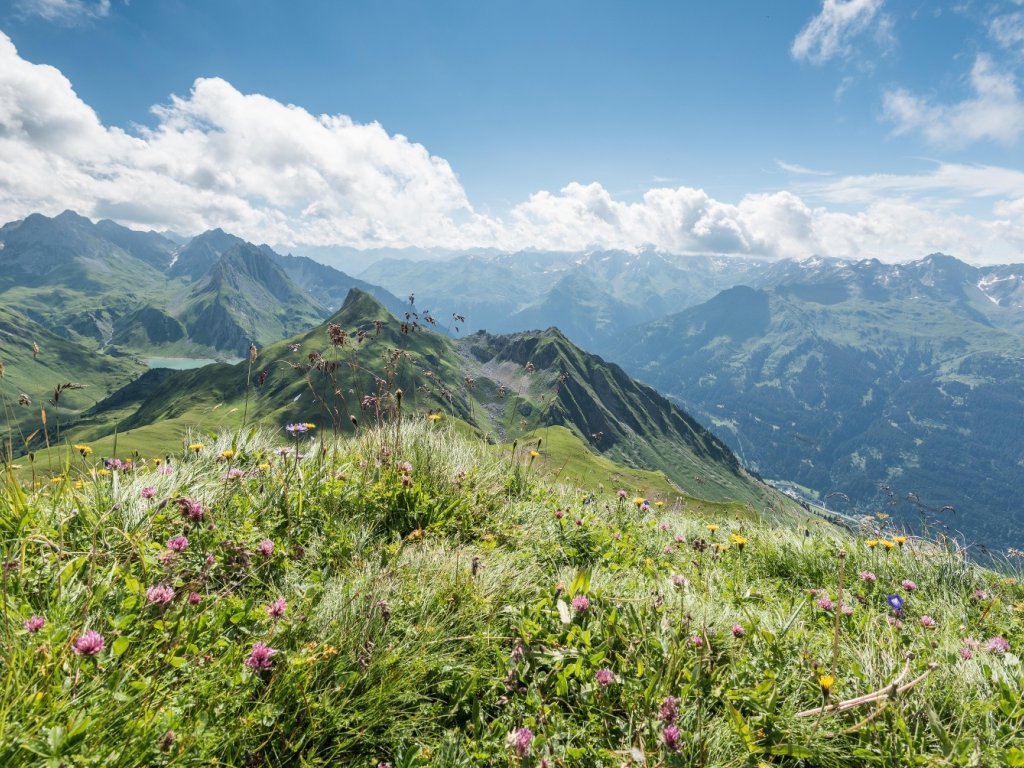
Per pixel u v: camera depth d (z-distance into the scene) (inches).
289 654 119.4
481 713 123.3
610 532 261.6
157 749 92.3
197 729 98.6
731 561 260.7
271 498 197.6
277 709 108.2
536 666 140.9
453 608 158.1
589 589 170.1
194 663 111.7
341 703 113.5
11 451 156.6
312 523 193.9
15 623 108.6
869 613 187.2
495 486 270.5
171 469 198.2
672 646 143.1
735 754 117.6
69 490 161.2
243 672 111.8
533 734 117.2
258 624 129.8
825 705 126.4
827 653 157.5
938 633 186.2
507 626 157.2
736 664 144.3
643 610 163.8
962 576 246.1
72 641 104.5
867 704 132.0
